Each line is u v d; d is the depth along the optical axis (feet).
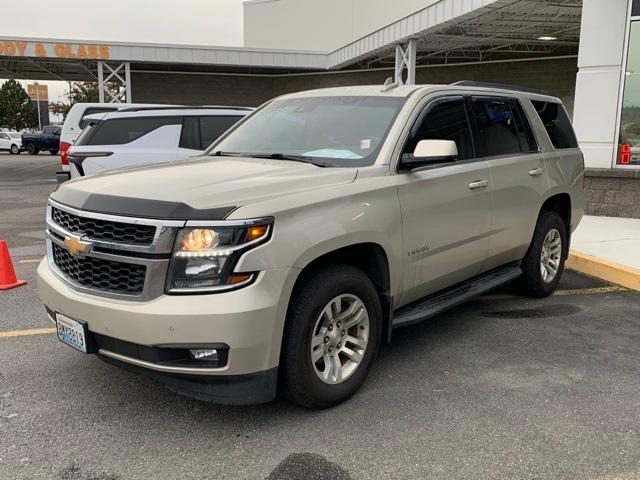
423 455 10.25
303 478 9.57
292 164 12.98
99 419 11.41
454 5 50.62
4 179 66.59
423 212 13.39
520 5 51.08
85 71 91.91
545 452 10.37
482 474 9.71
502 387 12.94
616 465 10.00
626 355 14.84
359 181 12.12
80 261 10.94
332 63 84.84
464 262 15.25
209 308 9.66
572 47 76.74
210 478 9.56
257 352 10.10
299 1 127.34
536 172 17.85
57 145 133.49
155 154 32.22
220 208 10.01
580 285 21.56
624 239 27.22
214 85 93.50
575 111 33.96
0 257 20.43
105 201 10.73
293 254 10.36
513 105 17.85
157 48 77.82
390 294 12.89
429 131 14.20
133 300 10.07
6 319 17.16
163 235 9.85
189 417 11.51
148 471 9.74
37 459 10.03
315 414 11.65
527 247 18.28
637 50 31.81
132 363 10.32
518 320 17.52
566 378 13.43
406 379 13.32
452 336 16.17
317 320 11.07
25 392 12.50
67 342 11.42
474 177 15.11
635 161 32.91
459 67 86.17
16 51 73.20
